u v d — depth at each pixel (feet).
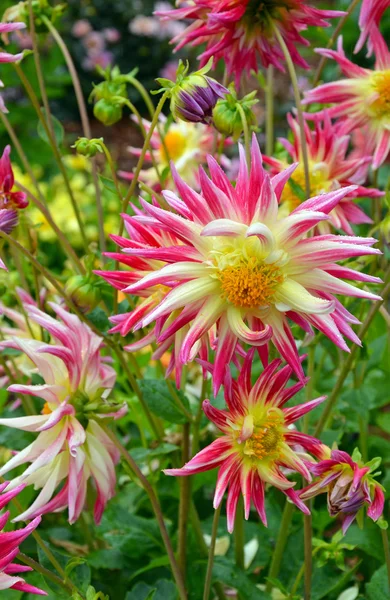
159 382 1.81
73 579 1.70
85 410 1.60
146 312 1.51
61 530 2.25
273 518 2.10
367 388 2.27
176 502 2.27
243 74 2.03
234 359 1.49
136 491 2.28
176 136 2.37
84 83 7.75
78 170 4.96
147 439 2.52
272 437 1.42
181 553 1.90
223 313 1.38
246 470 1.43
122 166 6.65
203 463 1.41
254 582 2.08
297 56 1.85
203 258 1.37
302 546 2.04
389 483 2.02
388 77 1.88
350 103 1.93
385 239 1.73
